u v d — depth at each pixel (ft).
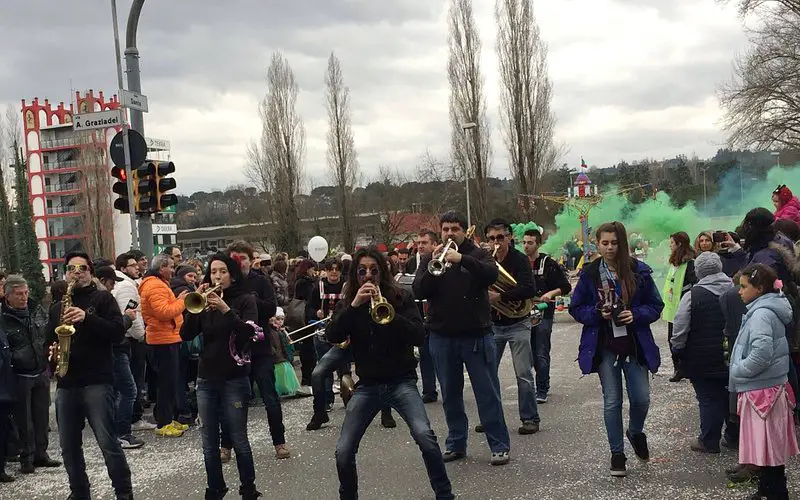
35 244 160.66
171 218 274.57
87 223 207.21
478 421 24.20
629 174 205.87
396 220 153.58
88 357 16.60
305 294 33.50
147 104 33.27
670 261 30.50
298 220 160.45
